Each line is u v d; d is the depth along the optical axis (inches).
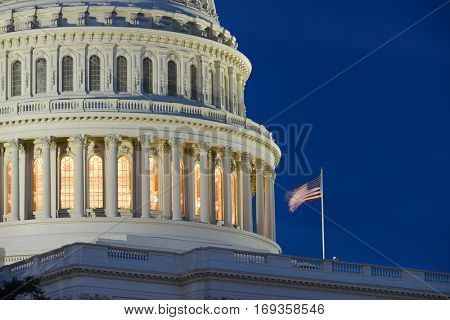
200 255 5575.8
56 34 6550.2
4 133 6456.7
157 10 6688.0
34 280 5339.6
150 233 6314.0
